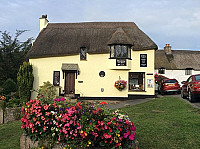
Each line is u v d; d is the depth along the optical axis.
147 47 18.16
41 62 18.17
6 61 19.77
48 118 4.83
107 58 18.12
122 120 4.61
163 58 36.44
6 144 6.53
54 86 17.34
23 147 4.94
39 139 4.88
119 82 17.52
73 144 4.56
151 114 9.65
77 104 5.02
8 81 16.86
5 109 10.98
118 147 4.44
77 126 4.57
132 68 18.25
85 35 19.27
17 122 10.42
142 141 5.89
